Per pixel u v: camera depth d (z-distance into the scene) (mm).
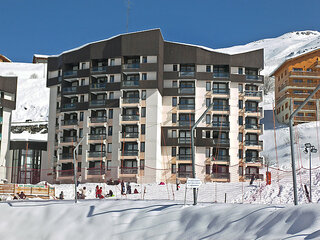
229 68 81875
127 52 80812
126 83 80000
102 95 83000
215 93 81188
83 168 79250
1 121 76125
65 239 30578
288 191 50688
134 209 32000
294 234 21500
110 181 72750
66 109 83375
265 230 23203
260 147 80562
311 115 106438
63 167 82125
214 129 80062
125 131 79500
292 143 29109
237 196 52281
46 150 85312
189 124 79938
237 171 78938
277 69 114875
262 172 82188
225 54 82375
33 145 83562
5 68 195375
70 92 83938
